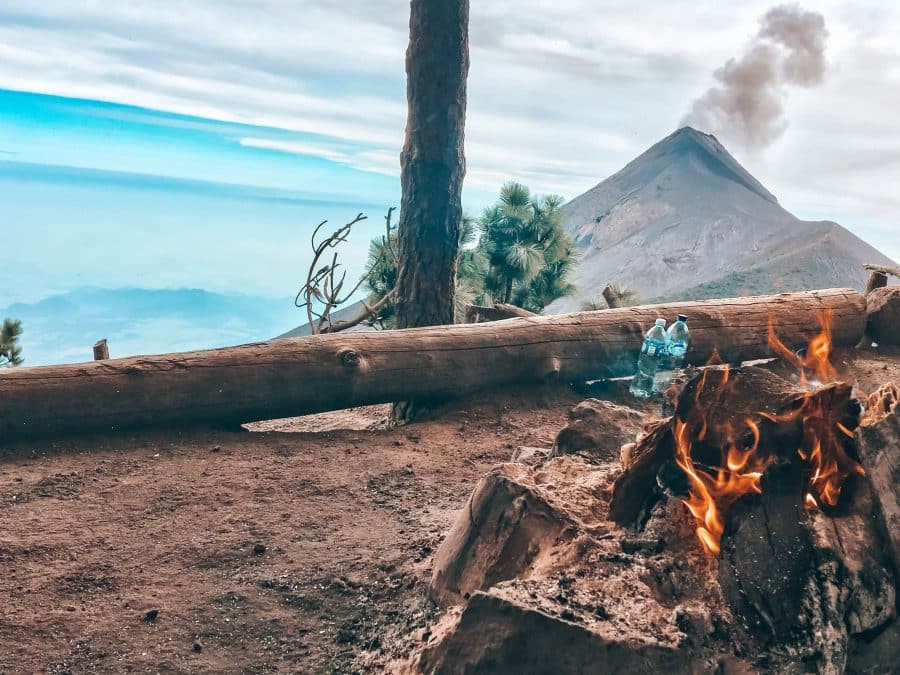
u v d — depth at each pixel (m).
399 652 2.51
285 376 5.36
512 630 1.98
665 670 1.95
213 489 4.32
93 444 4.91
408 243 7.35
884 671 2.21
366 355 5.68
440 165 7.12
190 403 5.16
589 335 6.48
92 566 3.36
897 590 2.25
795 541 2.30
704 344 6.66
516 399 6.23
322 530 3.83
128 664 2.65
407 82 7.17
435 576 2.82
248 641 2.83
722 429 2.52
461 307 9.59
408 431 5.64
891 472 2.34
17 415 4.76
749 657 2.10
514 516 2.67
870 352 7.08
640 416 3.66
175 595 3.13
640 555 2.43
